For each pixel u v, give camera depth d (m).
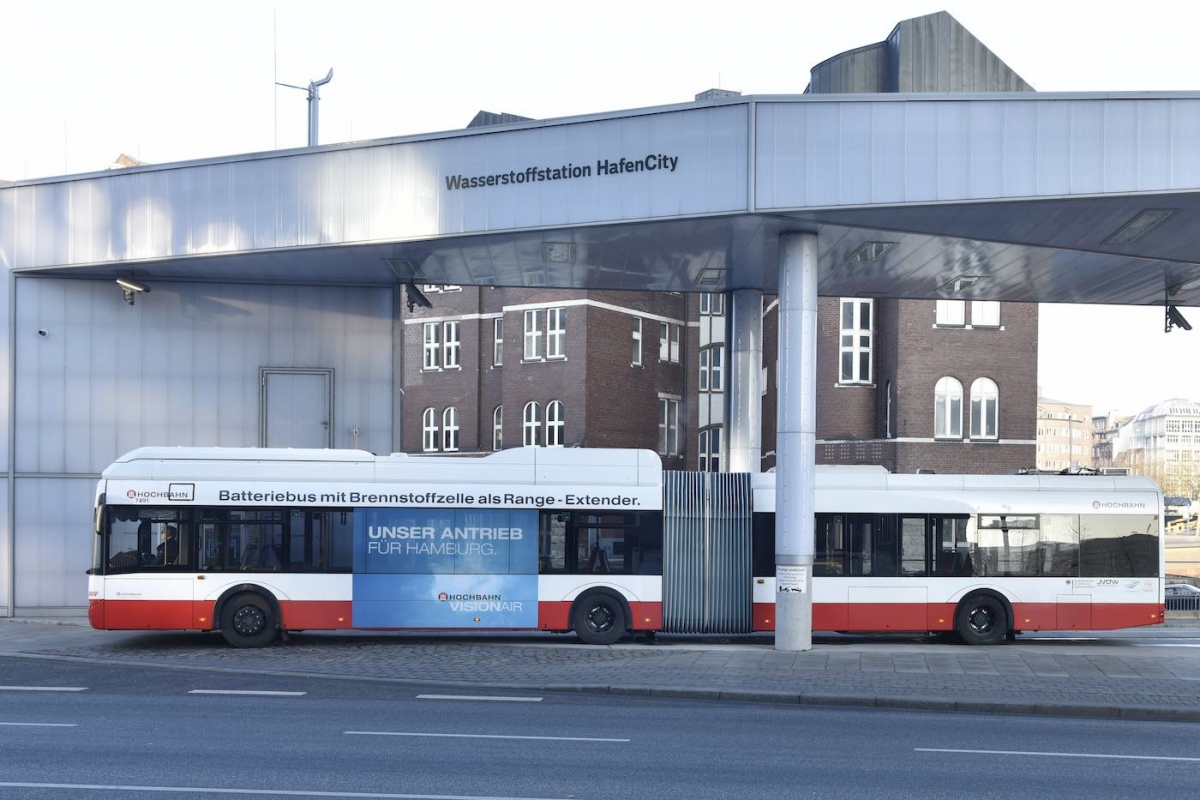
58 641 21.23
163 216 23.03
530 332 51.09
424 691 15.50
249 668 17.64
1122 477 22.34
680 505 21.44
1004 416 41.41
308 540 20.67
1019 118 17.88
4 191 24.39
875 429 43.25
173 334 25.22
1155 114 17.58
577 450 21.41
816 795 9.30
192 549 20.44
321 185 21.61
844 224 19.25
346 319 25.75
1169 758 11.22
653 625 21.11
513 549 21.05
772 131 18.33
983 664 18.14
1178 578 50.09
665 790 9.39
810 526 19.94
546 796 9.12
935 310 41.44
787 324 19.89
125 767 10.10
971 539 21.88
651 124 18.98
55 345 24.81
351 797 8.99
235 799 8.89
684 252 21.77
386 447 25.69
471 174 20.41
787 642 19.86
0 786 9.30
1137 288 24.83
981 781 9.98
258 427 25.39
